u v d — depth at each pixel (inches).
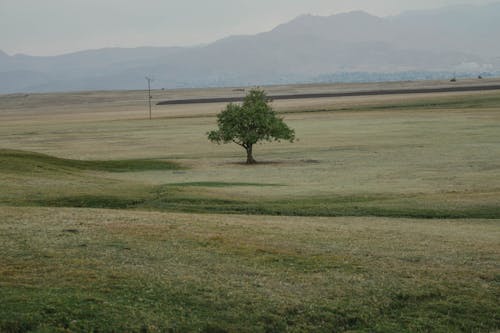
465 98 7726.4
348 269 948.0
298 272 922.7
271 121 3388.3
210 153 3897.6
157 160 3398.1
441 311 809.5
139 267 901.8
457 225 1407.5
